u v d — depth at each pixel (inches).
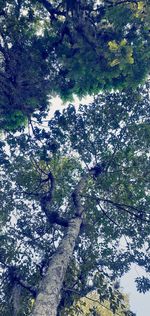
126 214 595.5
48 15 486.0
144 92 583.8
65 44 458.3
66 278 511.8
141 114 585.6
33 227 594.2
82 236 576.1
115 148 575.2
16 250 540.4
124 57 403.2
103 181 563.5
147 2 408.2
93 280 514.6
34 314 361.7
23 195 596.1
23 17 472.7
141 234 587.2
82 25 451.2
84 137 573.3
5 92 452.1
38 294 392.2
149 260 579.5
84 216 553.9
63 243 468.8
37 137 508.1
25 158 569.9
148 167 563.2
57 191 597.0
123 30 445.1
